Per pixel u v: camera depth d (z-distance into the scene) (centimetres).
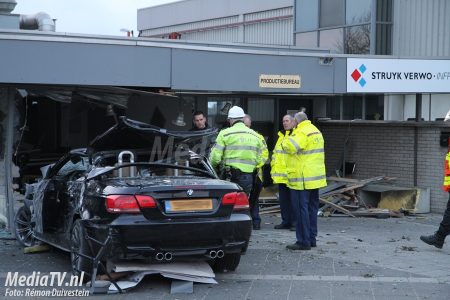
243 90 1053
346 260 806
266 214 1249
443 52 1633
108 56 941
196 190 650
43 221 793
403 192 1302
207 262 742
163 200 637
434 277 722
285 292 656
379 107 1775
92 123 1068
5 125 963
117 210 624
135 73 962
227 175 952
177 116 995
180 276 679
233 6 2698
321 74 1119
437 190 1292
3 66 881
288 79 1091
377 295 646
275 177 1034
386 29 1731
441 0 1631
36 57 897
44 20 1402
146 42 967
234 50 1040
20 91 1070
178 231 634
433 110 1694
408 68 1189
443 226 859
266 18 2516
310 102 1550
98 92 1012
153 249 630
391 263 793
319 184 854
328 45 1825
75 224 686
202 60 1015
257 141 967
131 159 755
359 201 1313
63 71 913
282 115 1520
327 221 1170
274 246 897
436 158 1293
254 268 759
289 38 2392
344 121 1485
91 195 661
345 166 1476
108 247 625
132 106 982
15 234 912
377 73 1164
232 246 662
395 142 1371
